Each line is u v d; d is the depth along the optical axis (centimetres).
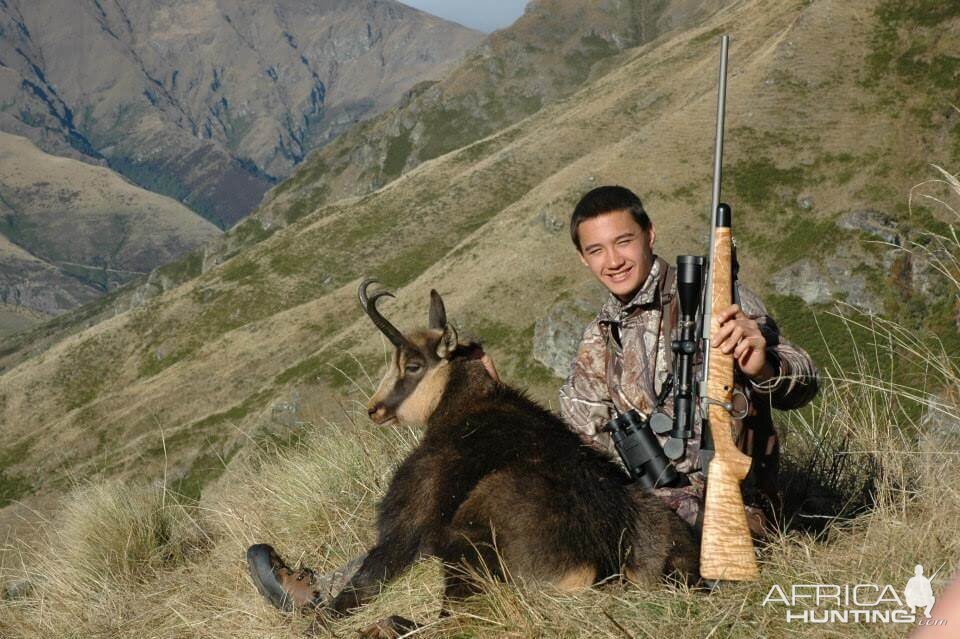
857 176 8881
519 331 8544
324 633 399
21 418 14000
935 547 326
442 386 432
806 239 8325
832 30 10488
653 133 10494
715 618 308
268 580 452
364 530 555
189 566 627
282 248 15788
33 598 643
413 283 10775
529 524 350
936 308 6781
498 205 14712
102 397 12875
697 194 9325
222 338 13212
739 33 16100
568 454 375
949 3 10075
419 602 398
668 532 360
